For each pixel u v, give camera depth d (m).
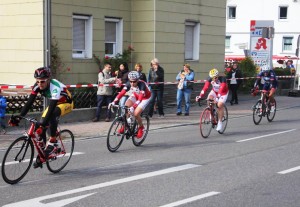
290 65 30.36
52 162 7.97
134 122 10.35
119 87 14.55
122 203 6.29
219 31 21.59
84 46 16.98
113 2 17.72
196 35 20.45
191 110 17.80
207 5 20.73
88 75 16.94
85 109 14.52
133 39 18.58
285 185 7.27
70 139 8.51
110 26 17.97
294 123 14.52
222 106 12.07
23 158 7.38
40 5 15.59
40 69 7.34
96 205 6.20
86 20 16.97
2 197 6.54
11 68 16.38
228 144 10.91
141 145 10.80
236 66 19.75
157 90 15.52
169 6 18.75
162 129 13.44
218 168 8.41
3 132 12.03
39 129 7.48
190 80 16.16
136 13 18.45
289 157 9.41
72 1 16.17
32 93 7.47
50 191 6.87
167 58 18.80
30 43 15.91
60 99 7.76
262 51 23.14
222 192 6.85
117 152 9.95
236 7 47.44
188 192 6.84
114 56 18.11
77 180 7.54
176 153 9.84
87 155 9.59
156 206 6.17
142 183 7.35
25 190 6.91
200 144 10.93
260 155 9.61
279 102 20.91
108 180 7.54
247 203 6.34
